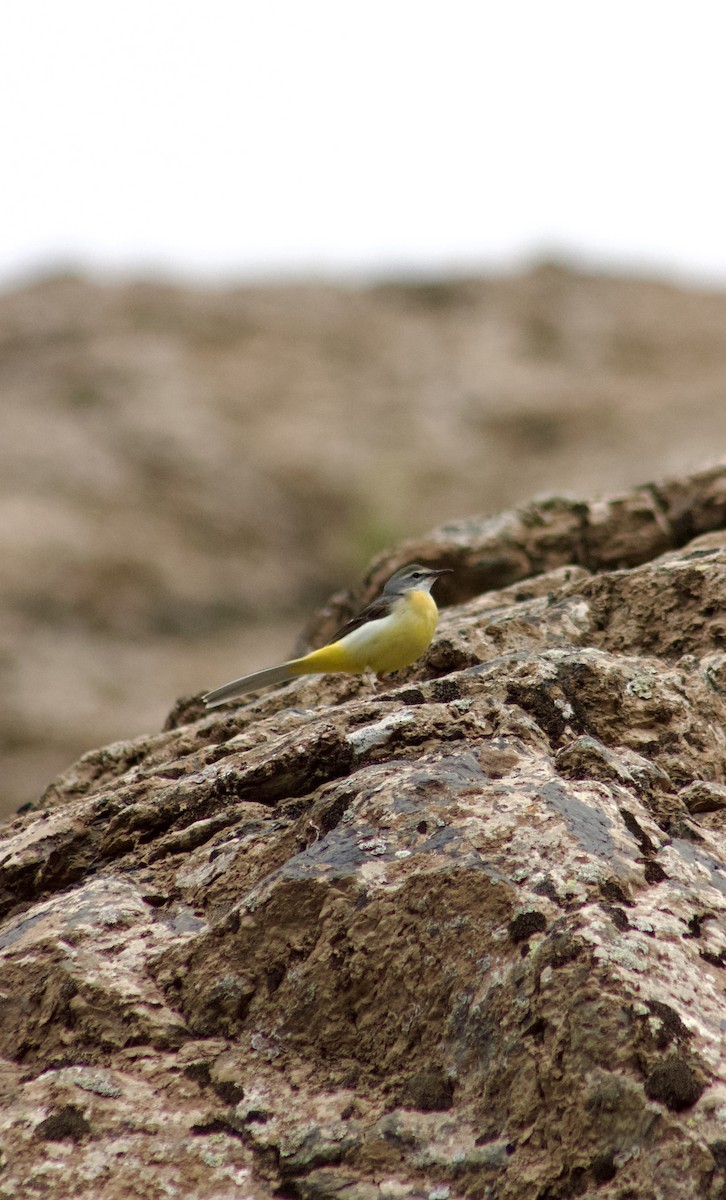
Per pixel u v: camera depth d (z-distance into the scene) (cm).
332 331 7994
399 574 1337
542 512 1880
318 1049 782
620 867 806
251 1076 771
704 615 1248
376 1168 703
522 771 914
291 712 1169
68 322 7762
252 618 5391
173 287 8350
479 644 1261
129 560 5425
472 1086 722
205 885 906
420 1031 758
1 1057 812
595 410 6906
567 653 1095
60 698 4194
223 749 1105
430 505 6206
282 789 984
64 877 988
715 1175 638
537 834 830
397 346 7825
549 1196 658
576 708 1041
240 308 8112
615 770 926
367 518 6044
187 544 5756
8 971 854
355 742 983
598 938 738
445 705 1018
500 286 8456
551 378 7375
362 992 788
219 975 825
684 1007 708
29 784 3625
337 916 816
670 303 8250
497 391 7188
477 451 6706
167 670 4638
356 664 1288
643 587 1303
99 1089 765
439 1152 699
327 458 6469
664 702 1042
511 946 757
